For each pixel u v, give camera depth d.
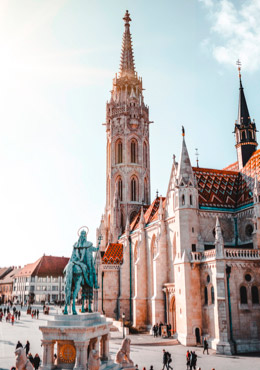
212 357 43.00
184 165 59.88
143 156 107.31
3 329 63.25
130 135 106.25
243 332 47.84
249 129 73.00
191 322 52.00
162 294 65.31
